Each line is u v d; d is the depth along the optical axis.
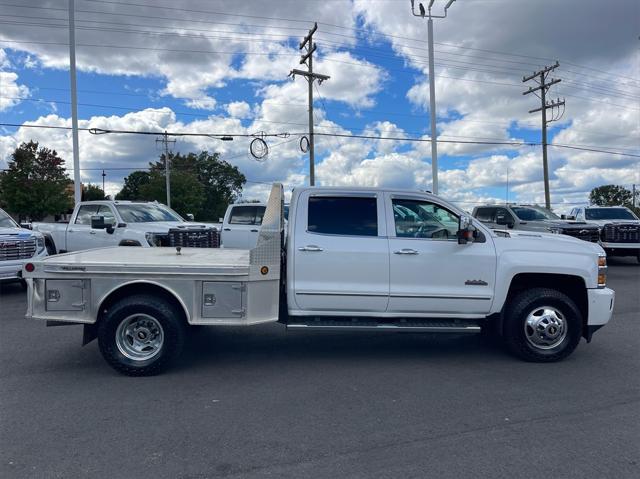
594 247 6.20
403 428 4.16
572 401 4.75
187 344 6.87
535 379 5.41
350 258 5.87
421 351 6.55
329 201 6.07
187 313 5.54
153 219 12.84
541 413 4.46
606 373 5.61
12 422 4.30
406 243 5.93
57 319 5.56
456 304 5.96
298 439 3.96
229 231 14.32
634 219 17.80
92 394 4.98
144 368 5.47
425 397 4.87
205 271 5.52
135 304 5.46
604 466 3.52
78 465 3.56
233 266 5.55
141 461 3.61
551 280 6.24
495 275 5.95
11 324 8.11
